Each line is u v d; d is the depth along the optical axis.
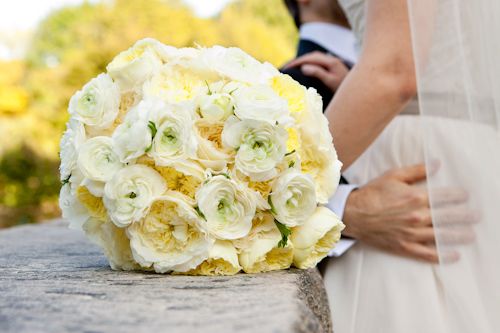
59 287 0.56
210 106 0.59
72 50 8.15
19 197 6.71
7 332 0.43
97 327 0.44
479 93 0.68
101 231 0.65
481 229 0.67
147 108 0.59
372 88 0.75
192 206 0.59
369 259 0.79
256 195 0.61
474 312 0.66
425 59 0.71
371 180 0.82
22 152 6.85
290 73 0.95
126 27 7.67
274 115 0.59
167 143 0.59
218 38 7.96
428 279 0.74
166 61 0.64
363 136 0.77
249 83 0.62
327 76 0.95
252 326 0.44
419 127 0.82
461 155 0.69
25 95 7.24
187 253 0.60
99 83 0.62
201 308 0.48
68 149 0.63
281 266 0.65
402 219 0.75
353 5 0.87
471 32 0.68
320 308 0.63
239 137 0.59
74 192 0.63
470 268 0.67
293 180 0.61
